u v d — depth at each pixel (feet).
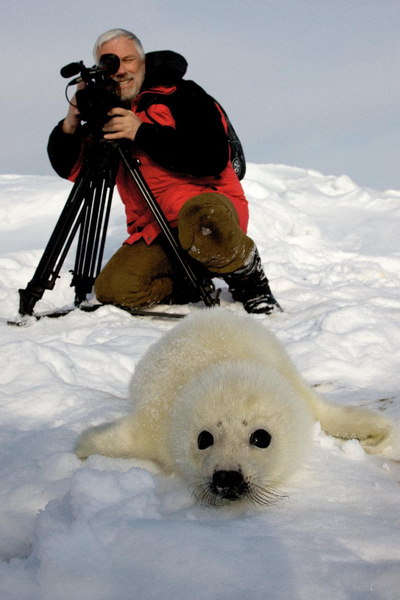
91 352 11.66
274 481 6.77
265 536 5.35
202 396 6.97
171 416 7.36
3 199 31.99
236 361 7.62
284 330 13.85
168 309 16.55
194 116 14.93
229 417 6.71
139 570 4.90
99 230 16.19
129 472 6.39
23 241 26.76
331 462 7.26
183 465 6.97
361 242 27.55
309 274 21.25
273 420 6.82
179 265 15.52
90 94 14.17
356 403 9.48
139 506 5.85
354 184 36.99
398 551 5.15
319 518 5.82
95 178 15.16
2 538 6.12
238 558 4.94
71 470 7.16
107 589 4.72
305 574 4.77
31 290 14.76
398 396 9.61
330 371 11.21
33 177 38.73
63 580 4.74
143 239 15.89
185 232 14.64
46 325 14.20
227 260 15.08
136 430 7.70
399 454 7.46
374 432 7.73
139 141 14.61
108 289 15.61
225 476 6.25
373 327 13.12
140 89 15.58
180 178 15.76
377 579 4.64
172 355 8.18
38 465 7.30
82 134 14.94
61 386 9.94
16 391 9.86
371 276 21.18
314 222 29.91
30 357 10.82
